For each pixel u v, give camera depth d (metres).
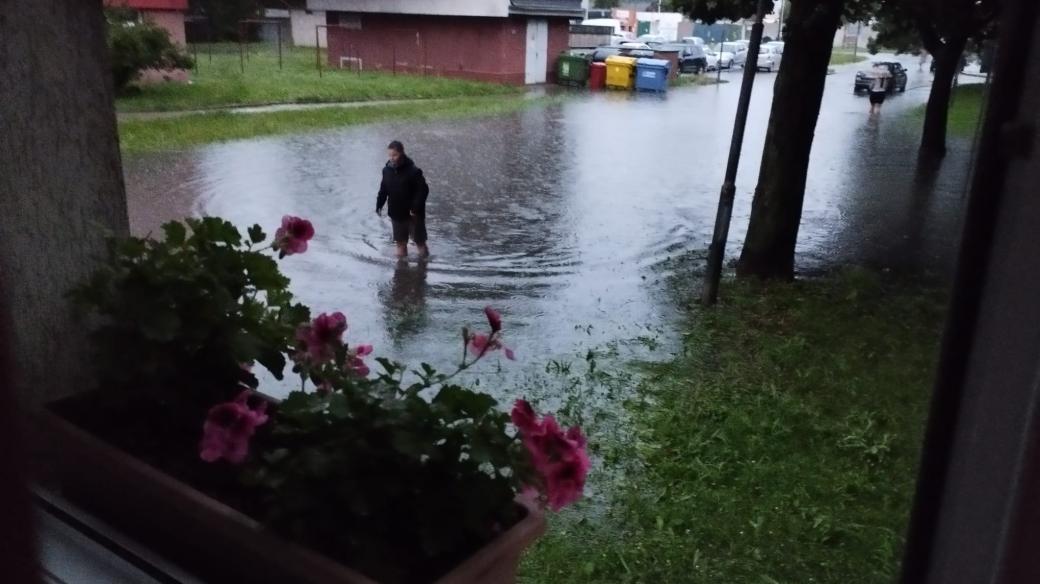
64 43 2.69
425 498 1.95
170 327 2.29
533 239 11.73
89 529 2.27
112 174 2.89
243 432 2.07
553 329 8.02
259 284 2.56
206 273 2.36
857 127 26.00
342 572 1.87
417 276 9.77
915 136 24.06
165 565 2.17
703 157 19.61
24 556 1.04
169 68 23.56
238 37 39.53
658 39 51.38
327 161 16.81
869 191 15.97
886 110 30.67
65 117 2.72
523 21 34.19
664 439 5.51
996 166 1.31
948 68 19.16
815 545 4.20
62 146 2.73
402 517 2.00
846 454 5.31
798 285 9.50
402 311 8.48
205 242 2.54
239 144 18.28
